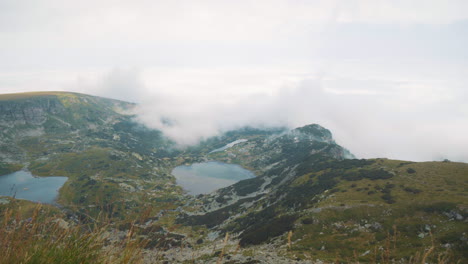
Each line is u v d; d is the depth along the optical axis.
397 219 85.25
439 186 107.25
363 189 120.62
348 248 76.81
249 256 77.12
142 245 4.57
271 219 130.38
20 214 4.39
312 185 163.12
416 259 5.06
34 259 4.34
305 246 83.06
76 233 4.70
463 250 60.09
